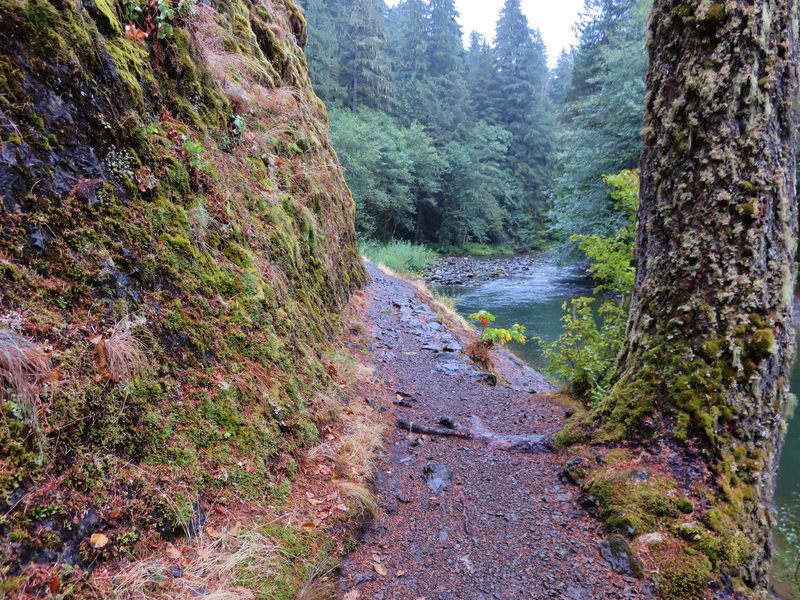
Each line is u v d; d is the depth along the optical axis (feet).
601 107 51.70
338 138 71.72
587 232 51.11
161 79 9.06
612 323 17.67
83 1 6.98
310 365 11.20
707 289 8.50
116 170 6.98
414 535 8.17
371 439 10.75
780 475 15.37
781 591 10.04
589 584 6.90
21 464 4.41
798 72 8.05
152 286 7.09
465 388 16.88
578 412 13.52
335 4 127.95
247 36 15.83
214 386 7.46
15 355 4.66
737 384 8.17
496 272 78.74
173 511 5.74
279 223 12.80
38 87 5.88
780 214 8.06
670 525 7.52
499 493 9.62
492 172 126.82
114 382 5.76
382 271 40.70
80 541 4.64
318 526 7.30
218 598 5.17
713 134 8.24
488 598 6.68
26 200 5.53
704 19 8.16
